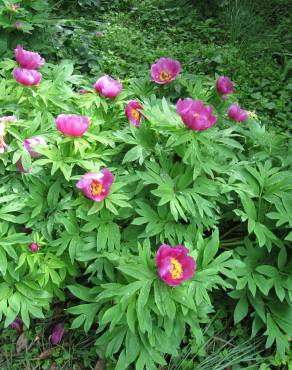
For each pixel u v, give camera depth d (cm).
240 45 588
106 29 636
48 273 258
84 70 518
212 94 350
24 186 265
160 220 264
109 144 283
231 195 288
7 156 260
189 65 552
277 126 459
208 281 243
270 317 272
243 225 298
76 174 272
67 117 251
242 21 616
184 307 238
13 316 246
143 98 328
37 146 254
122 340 250
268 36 606
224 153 280
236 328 285
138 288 233
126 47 580
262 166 293
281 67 555
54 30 490
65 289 290
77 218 264
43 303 255
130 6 738
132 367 264
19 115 290
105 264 258
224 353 272
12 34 439
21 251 255
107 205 252
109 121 309
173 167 273
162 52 575
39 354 274
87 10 699
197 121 248
